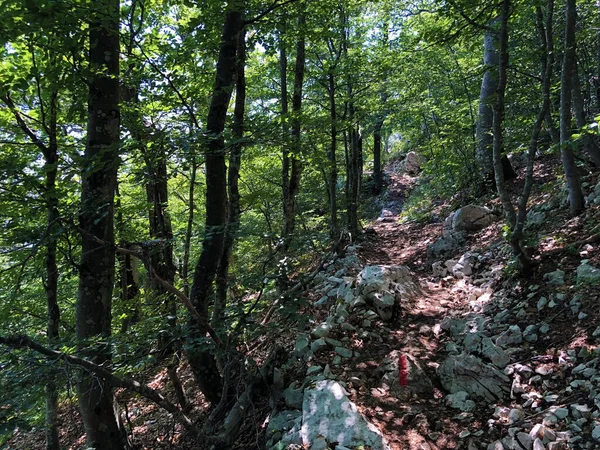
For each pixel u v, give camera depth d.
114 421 4.62
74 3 3.78
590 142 6.66
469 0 5.17
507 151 9.41
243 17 5.62
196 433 3.98
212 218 5.23
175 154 3.83
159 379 7.68
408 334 5.29
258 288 4.20
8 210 4.09
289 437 3.77
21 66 5.09
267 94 11.65
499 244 7.20
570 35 5.50
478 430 3.58
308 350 4.92
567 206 6.70
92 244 4.36
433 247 8.97
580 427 3.18
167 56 6.12
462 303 6.03
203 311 5.09
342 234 9.06
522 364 4.12
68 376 2.98
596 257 4.94
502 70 4.94
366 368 4.59
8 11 3.59
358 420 3.65
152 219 7.50
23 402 2.90
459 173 12.49
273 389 4.60
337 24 9.28
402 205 18.53
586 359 3.80
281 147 6.06
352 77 10.62
